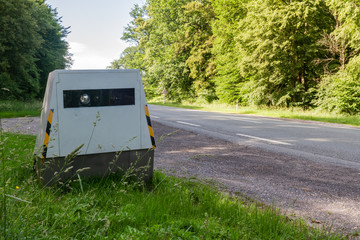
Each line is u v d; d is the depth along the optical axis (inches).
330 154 271.3
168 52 1734.7
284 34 930.1
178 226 101.6
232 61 1225.4
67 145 140.9
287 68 950.4
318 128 469.4
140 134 153.5
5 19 972.6
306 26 920.3
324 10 910.4
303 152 278.4
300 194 163.2
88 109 145.3
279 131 424.5
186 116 676.7
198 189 149.2
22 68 1096.8
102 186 137.2
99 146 144.4
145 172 153.3
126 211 110.5
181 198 129.3
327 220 130.7
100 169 147.1
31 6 1094.4
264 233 104.1
